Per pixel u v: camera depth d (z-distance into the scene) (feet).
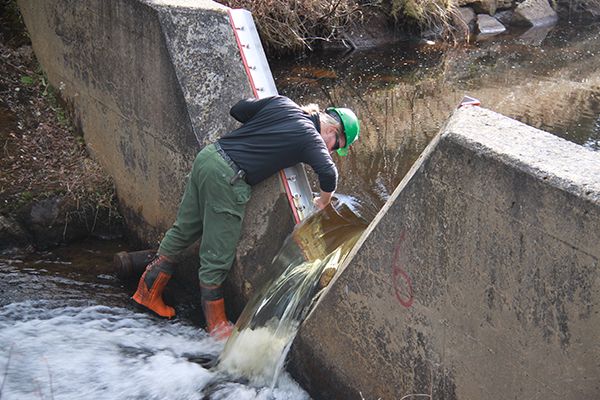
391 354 12.85
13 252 18.67
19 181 19.45
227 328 16.08
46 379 14.66
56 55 20.99
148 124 17.54
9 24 23.61
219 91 16.26
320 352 14.15
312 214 15.23
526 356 10.80
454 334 11.73
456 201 11.18
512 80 29.04
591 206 9.59
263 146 14.90
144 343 15.97
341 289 13.42
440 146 11.24
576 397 10.31
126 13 17.08
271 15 29.89
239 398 14.39
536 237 10.30
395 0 33.27
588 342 10.00
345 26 32.17
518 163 10.33
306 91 27.22
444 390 12.14
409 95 27.20
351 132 15.51
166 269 16.60
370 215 17.40
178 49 16.10
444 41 34.06
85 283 17.85
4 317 16.34
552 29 37.24
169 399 14.44
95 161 20.36
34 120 21.27
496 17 37.40
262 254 15.55
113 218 19.77
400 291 12.39
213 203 15.20
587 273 9.82
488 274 11.02
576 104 26.45
